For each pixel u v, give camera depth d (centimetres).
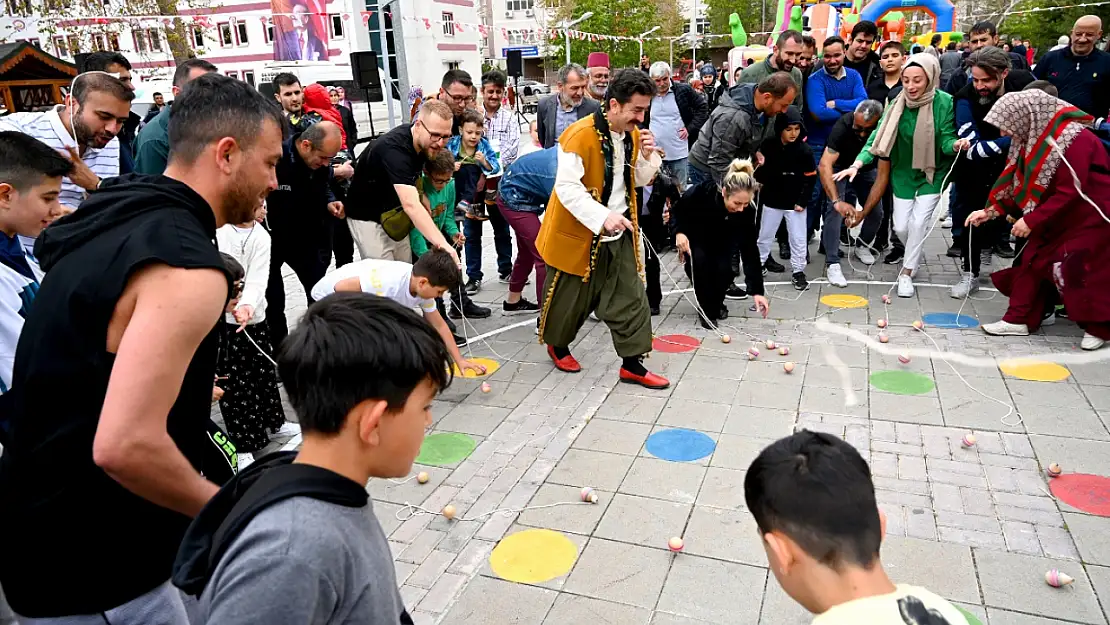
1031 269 495
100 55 531
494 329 579
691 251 544
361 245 498
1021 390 428
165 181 154
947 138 564
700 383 460
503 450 388
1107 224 452
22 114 354
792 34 654
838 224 642
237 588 108
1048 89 511
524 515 329
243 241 375
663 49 3778
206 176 158
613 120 406
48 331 147
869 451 369
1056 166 459
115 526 156
